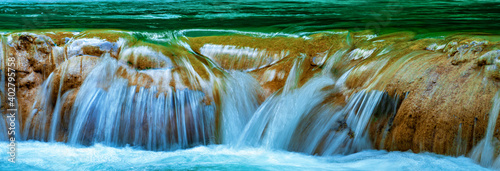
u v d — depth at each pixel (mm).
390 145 4523
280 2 11203
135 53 5879
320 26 7461
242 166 4375
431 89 4406
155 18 8641
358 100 4895
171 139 5215
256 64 6168
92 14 9109
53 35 6109
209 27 7605
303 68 5945
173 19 8516
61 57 5871
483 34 5875
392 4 10344
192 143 5262
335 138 4809
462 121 4070
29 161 4617
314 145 4891
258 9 9836
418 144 4305
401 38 6191
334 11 9383
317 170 4215
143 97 5340
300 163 4496
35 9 9727
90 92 5469
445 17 8148
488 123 3941
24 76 5715
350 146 4727
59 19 8344
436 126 4207
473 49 4496
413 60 4918
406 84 4590
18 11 9352
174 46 6367
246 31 7207
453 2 10562
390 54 5367
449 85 4332
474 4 10055
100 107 5383
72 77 5566
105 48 5934
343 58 5941
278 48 6273
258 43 6438
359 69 5336
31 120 5527
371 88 4855
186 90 5406
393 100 4617
